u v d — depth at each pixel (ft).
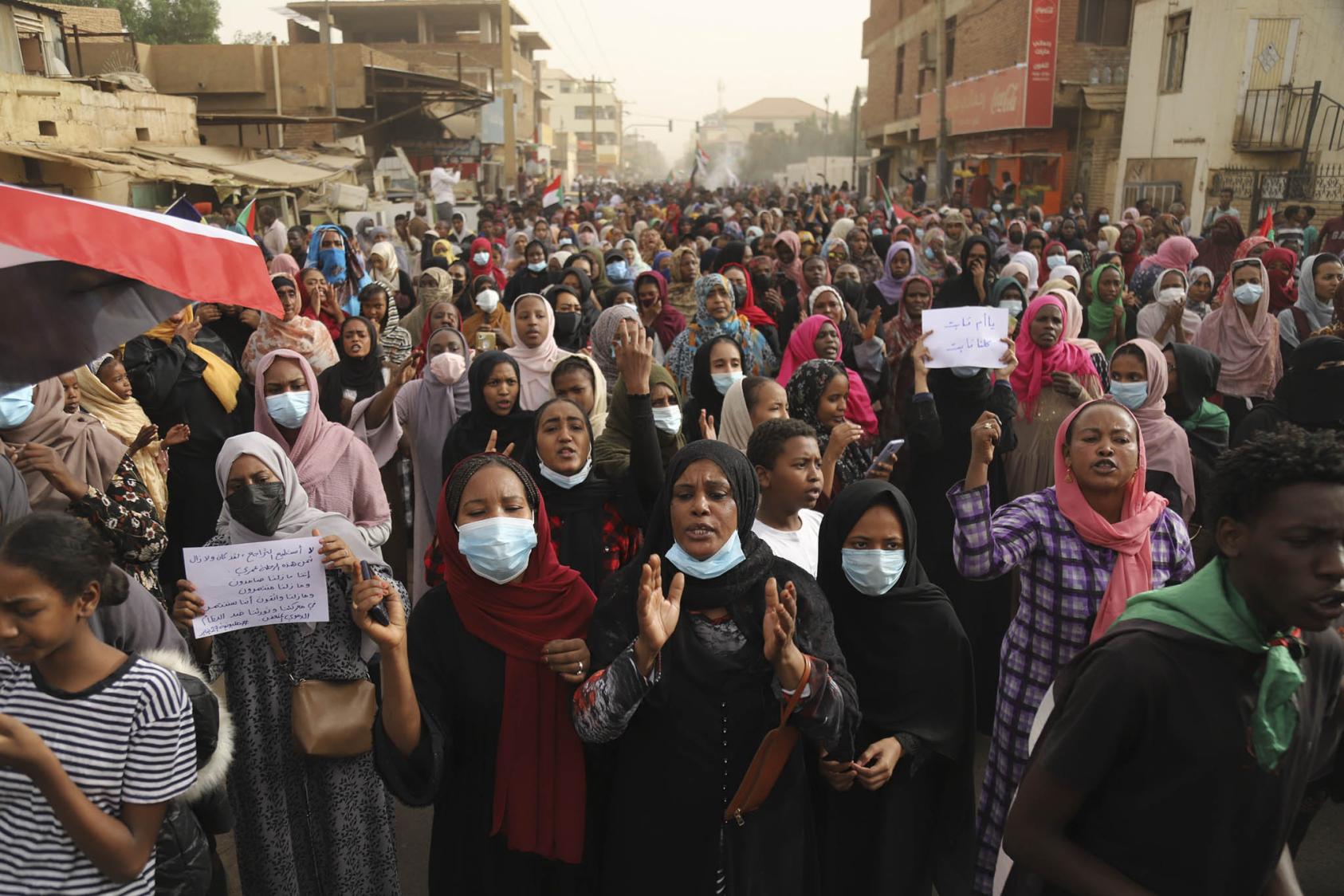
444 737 8.54
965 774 9.49
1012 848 6.23
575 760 8.68
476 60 151.94
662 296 25.40
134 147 59.36
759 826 8.18
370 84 103.71
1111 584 10.02
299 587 9.33
